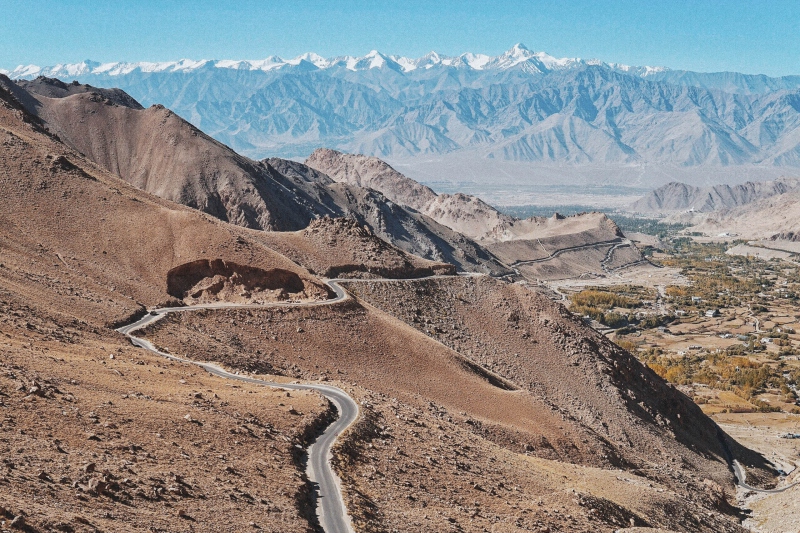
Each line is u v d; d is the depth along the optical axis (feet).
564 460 418.31
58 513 157.89
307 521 203.41
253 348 438.81
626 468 452.35
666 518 328.08
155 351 361.71
